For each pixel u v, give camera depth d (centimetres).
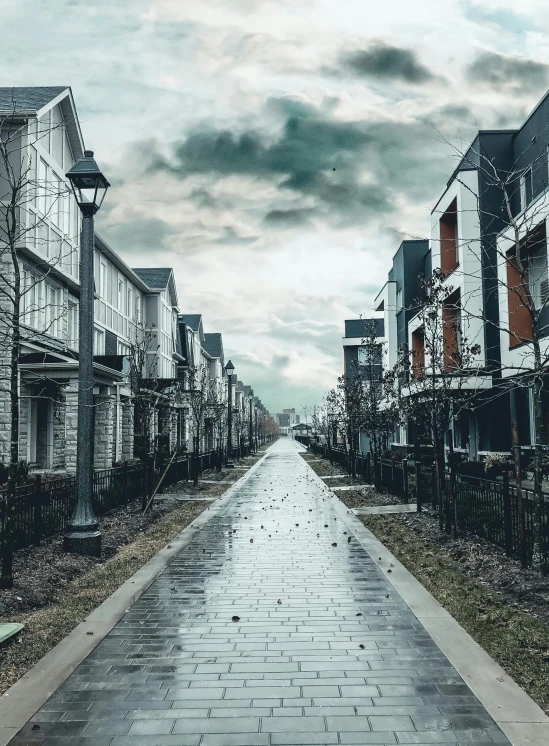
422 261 3422
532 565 881
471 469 1930
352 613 712
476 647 592
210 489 2278
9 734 430
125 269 3023
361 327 5025
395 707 468
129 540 1198
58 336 2186
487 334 2092
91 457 1066
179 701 480
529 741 415
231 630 652
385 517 1484
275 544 1152
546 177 1852
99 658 573
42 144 1959
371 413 2473
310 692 495
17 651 588
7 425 1858
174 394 2753
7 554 806
